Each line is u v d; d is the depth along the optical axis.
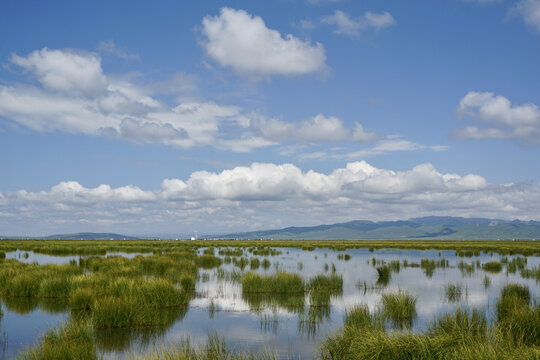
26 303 18.38
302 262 43.41
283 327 14.68
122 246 74.31
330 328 14.55
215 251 64.94
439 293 22.08
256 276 22.89
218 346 11.83
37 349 10.73
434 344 9.52
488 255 57.91
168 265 30.95
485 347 8.80
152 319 15.09
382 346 9.63
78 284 20.08
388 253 64.56
